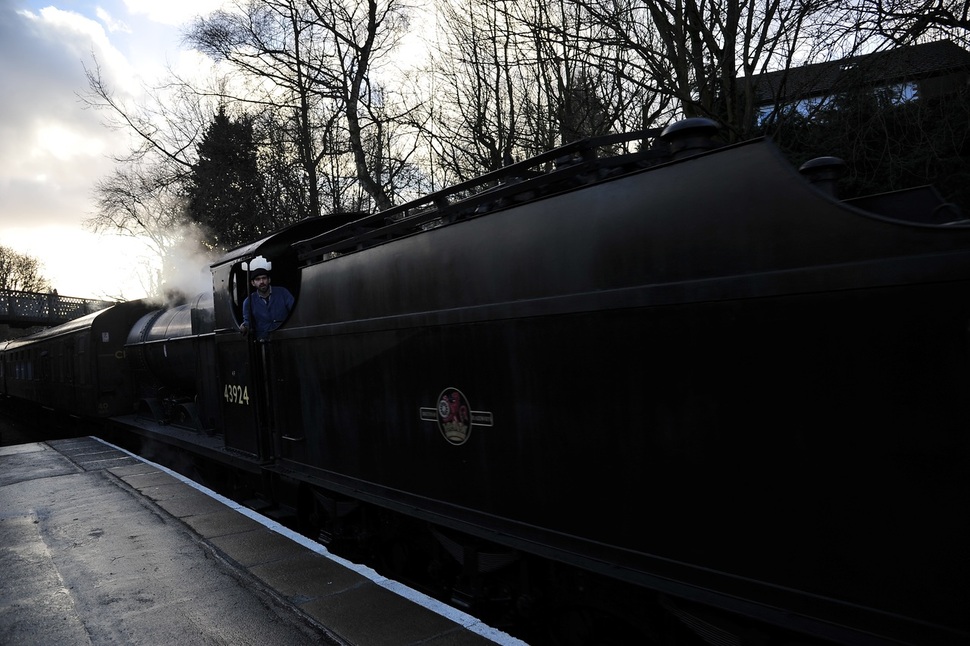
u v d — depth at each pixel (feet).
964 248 6.12
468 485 12.13
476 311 11.66
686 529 8.43
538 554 10.41
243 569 14.12
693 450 8.31
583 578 10.80
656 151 11.19
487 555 12.00
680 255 8.52
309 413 17.83
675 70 28.86
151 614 12.14
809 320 7.21
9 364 81.35
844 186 24.64
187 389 33.30
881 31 22.65
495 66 42.06
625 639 10.87
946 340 6.24
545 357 10.39
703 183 8.34
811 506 7.19
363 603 11.84
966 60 22.41
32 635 11.62
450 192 12.76
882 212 10.12
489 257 11.52
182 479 23.84
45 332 61.00
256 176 59.62
